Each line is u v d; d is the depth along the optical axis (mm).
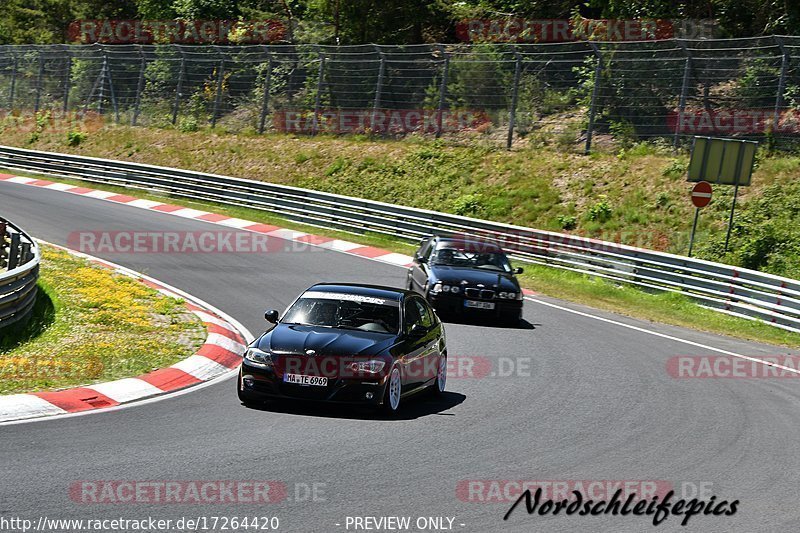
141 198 84750
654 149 81188
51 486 18516
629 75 86938
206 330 39906
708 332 49781
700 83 85375
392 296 30812
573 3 106125
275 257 62250
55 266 51594
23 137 111625
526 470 22328
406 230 72938
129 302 44188
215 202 83875
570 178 80562
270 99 104312
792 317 50562
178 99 108312
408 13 113000
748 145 64938
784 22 89375
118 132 107750
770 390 35406
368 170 90250
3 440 21938
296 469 20922
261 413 26656
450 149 90000
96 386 28828
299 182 91375
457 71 93625
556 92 92250
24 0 154500
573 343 42719
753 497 21344
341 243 70250
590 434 26609
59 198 80688
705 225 69812
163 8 126562
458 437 25219
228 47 107500
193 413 26156
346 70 98625
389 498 19312
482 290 45125
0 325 35406
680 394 33438
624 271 61812
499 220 78375
